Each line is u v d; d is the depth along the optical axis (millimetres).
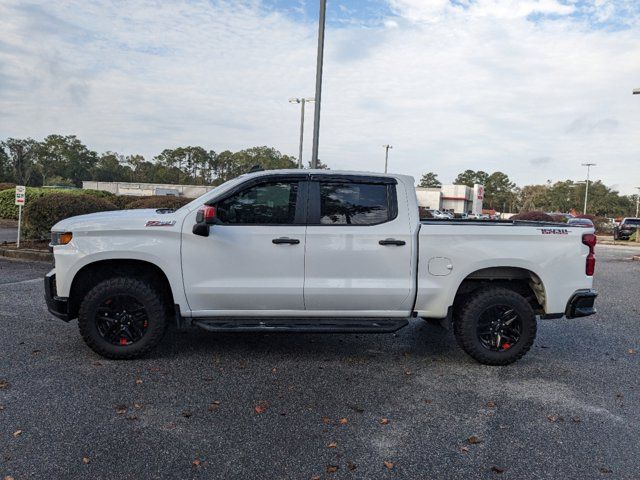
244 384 4496
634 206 113562
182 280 4855
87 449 3277
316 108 13062
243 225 4902
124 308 4945
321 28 12703
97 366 4820
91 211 13125
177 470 3062
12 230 18344
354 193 5031
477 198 70375
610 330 6984
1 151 105125
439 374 4938
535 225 5355
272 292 4887
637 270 15281
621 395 4508
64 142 122000
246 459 3223
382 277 4977
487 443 3543
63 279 4820
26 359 4965
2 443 3320
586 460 3336
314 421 3805
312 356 5363
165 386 4383
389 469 3162
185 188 62094
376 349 5695
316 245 4898
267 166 106062
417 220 5051
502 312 5145
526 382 4785
